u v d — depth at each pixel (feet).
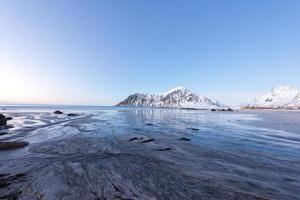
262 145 56.95
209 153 47.14
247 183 29.35
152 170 34.40
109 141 60.59
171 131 86.28
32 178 30.04
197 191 26.30
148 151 48.60
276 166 37.65
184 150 50.03
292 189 27.63
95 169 34.55
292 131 88.58
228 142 61.36
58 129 85.92
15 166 35.96
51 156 43.04
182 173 33.06
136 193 25.39
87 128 91.61
